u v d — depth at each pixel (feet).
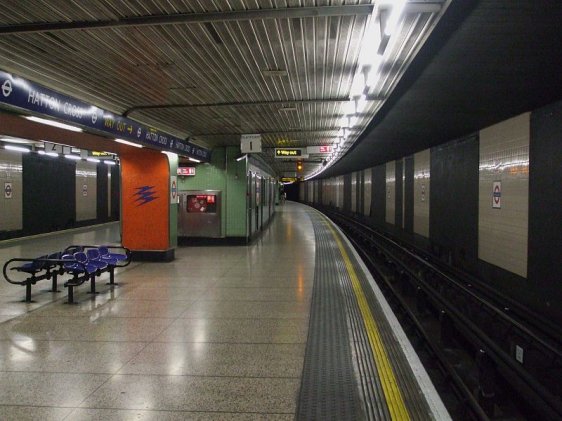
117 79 20.92
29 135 24.08
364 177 95.61
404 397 11.93
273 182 107.04
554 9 12.34
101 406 11.69
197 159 44.01
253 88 23.38
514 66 17.48
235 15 13.84
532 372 18.15
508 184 27.22
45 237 53.47
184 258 38.40
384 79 21.79
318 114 31.42
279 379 13.30
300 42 16.44
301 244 48.67
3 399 12.12
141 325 18.89
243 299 23.36
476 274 33.01
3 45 16.26
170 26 14.70
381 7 13.01
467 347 22.61
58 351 15.78
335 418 10.86
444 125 32.55
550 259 21.86
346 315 20.06
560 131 20.99
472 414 14.70
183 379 13.39
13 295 24.39
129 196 36.70
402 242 57.98
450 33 14.61
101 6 13.28
